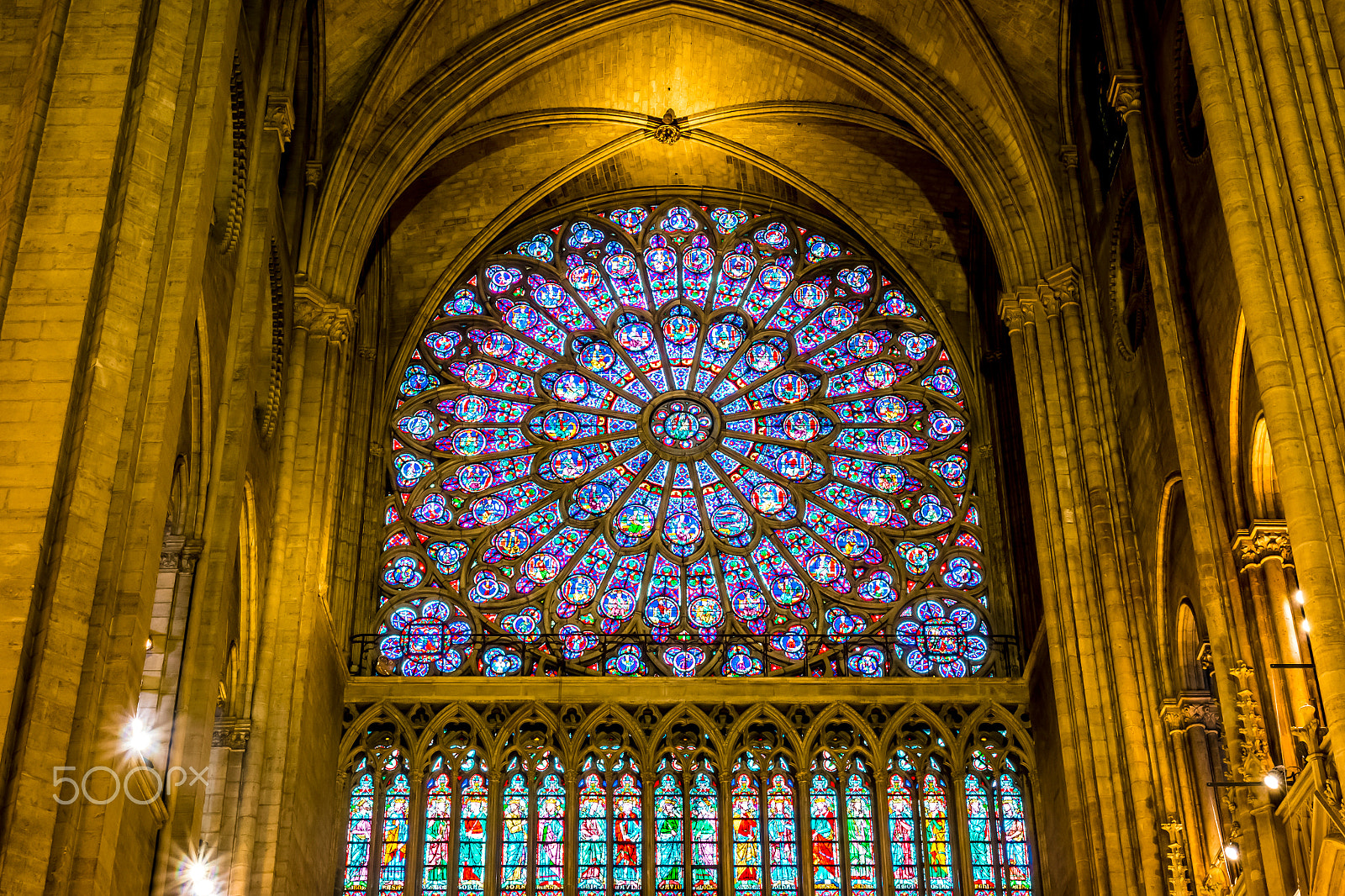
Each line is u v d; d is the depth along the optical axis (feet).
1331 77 76.07
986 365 138.51
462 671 124.26
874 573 130.00
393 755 118.01
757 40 133.90
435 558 129.90
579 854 115.03
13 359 67.26
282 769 98.94
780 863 115.34
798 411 138.31
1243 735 82.74
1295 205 73.41
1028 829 116.37
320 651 108.37
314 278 114.21
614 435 136.26
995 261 135.44
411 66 122.93
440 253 143.33
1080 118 117.39
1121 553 107.04
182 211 73.15
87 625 63.82
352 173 118.52
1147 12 100.48
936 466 136.05
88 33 74.79
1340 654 65.10
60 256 69.51
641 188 147.84
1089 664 105.70
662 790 117.19
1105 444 110.73
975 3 120.88
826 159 144.56
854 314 144.25
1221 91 76.48
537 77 135.95
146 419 68.69
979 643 127.03
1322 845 72.43
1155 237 95.81
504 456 135.13
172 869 78.02
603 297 144.36
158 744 78.28
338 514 123.85
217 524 85.46
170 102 74.64
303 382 111.45
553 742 118.32
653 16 131.13
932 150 128.47
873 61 127.95
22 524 64.08
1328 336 70.28
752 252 146.92
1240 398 86.69
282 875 96.43
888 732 118.73
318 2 114.32
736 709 119.44
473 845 115.14
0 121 74.02
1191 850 95.81
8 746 60.44
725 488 133.69
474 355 140.56
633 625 126.52
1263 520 85.05
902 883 114.83
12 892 58.23
